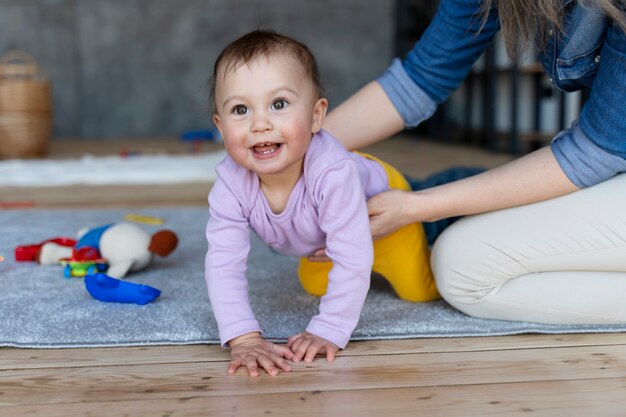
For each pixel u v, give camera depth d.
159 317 1.31
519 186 1.21
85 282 1.41
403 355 1.13
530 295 1.23
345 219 1.15
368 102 1.47
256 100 1.08
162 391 1.01
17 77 4.44
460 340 1.20
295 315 1.32
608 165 1.16
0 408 0.96
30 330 1.23
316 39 5.88
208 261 1.18
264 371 1.07
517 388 1.00
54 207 2.63
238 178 1.19
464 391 1.00
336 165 1.15
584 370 1.07
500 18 1.15
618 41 1.07
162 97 5.83
